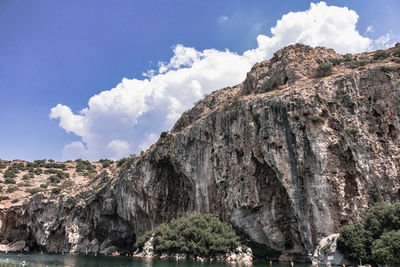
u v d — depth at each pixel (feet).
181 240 220.43
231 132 232.12
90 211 385.09
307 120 185.37
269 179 206.59
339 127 180.24
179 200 292.81
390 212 136.56
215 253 204.74
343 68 233.76
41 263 204.23
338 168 172.86
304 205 178.29
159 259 216.95
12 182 535.60
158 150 299.17
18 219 417.49
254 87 297.33
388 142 169.07
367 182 163.84
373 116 177.47
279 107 200.03
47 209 396.37
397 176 160.04
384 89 178.29
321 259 153.48
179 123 347.36
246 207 213.66
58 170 616.80
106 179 400.06
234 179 223.92
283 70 264.93
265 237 210.59
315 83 206.90
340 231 151.64
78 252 366.43
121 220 357.41
